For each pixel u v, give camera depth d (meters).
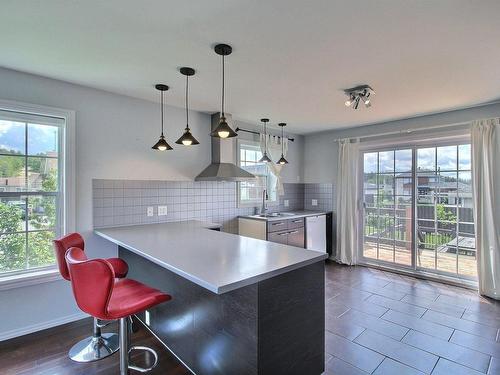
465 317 2.79
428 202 3.99
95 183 2.90
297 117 4.02
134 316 2.75
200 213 3.82
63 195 2.71
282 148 4.67
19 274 2.52
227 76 2.54
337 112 3.75
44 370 2.03
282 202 5.05
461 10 1.56
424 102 3.29
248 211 4.46
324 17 1.64
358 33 1.81
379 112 3.73
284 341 1.65
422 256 4.05
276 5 1.53
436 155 3.91
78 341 2.40
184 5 1.54
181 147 3.58
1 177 2.46
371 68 2.35
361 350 2.24
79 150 2.79
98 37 1.88
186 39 1.90
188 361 2.03
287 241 4.20
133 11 1.59
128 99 3.12
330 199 5.05
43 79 2.58
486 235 3.31
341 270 4.35
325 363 2.07
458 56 2.12
